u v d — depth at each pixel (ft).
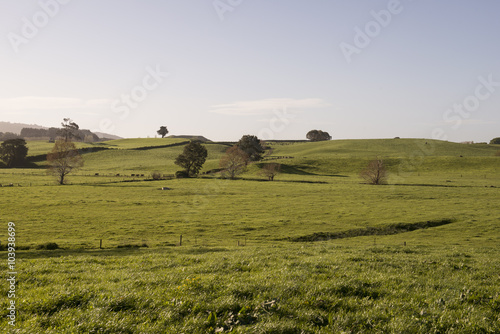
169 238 142.31
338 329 24.99
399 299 32.58
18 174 412.36
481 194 281.13
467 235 155.53
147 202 236.63
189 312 27.48
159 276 41.01
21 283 39.32
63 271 49.08
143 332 23.30
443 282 40.47
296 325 25.02
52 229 153.28
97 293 32.09
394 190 305.94
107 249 110.01
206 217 189.57
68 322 24.62
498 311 31.04
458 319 27.50
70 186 312.71
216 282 36.81
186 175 406.00
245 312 27.66
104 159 569.64
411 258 62.03
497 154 581.12
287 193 290.15
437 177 417.28
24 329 22.86
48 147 653.30
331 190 309.01
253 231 159.02
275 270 45.09
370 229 166.91
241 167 434.30
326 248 84.94
